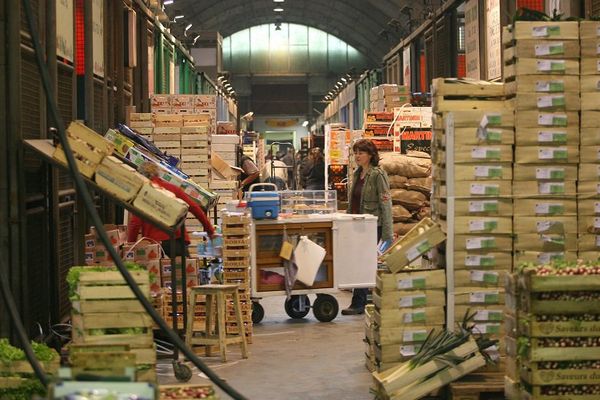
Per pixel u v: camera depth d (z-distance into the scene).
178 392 5.65
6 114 9.66
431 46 24.92
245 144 35.84
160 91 25.38
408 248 8.54
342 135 24.89
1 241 9.62
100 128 15.61
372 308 9.77
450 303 8.58
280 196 14.38
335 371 9.92
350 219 13.14
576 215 8.68
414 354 8.53
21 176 9.73
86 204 6.94
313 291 13.05
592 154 8.67
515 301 7.12
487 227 8.61
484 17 16.95
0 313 9.34
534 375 6.88
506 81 8.85
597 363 6.90
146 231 11.50
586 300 6.87
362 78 39.84
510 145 8.62
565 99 8.62
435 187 8.98
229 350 11.17
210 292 10.43
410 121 17.75
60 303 11.86
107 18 16.47
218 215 18.27
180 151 17.52
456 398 7.94
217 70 49.25
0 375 7.08
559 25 8.59
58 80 12.24
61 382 4.35
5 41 9.65
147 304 6.53
